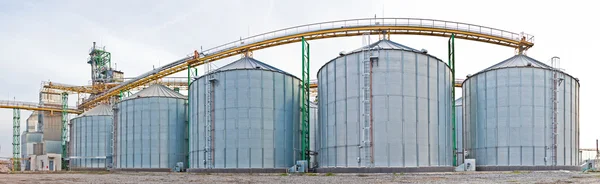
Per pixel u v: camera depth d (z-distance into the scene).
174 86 80.31
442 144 46.22
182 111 64.75
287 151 51.91
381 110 43.66
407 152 43.22
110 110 80.94
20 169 89.19
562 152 48.94
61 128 99.06
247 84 51.12
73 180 39.16
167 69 68.00
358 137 44.28
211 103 52.59
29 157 92.25
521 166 47.75
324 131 49.06
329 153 47.56
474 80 53.09
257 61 56.69
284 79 53.22
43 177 45.56
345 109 45.81
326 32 56.91
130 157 64.31
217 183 32.47
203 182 33.84
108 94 80.62
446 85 48.19
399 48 45.88
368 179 34.59
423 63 45.56
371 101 44.06
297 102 54.84
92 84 88.38
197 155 54.59
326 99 49.00
